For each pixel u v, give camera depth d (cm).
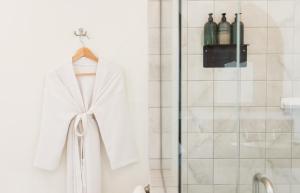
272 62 116
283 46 117
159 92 170
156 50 169
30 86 177
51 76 172
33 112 178
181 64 108
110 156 176
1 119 177
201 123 110
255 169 113
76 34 178
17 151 179
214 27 111
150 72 170
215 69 110
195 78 109
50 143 171
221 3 111
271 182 113
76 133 171
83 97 176
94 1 178
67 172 175
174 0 117
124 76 182
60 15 177
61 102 171
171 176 129
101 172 183
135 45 181
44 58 177
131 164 185
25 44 176
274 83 116
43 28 176
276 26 117
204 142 110
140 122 184
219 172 111
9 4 174
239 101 112
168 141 140
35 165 173
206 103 110
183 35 108
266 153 114
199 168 110
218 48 111
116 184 185
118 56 181
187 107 109
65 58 178
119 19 180
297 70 116
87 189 172
